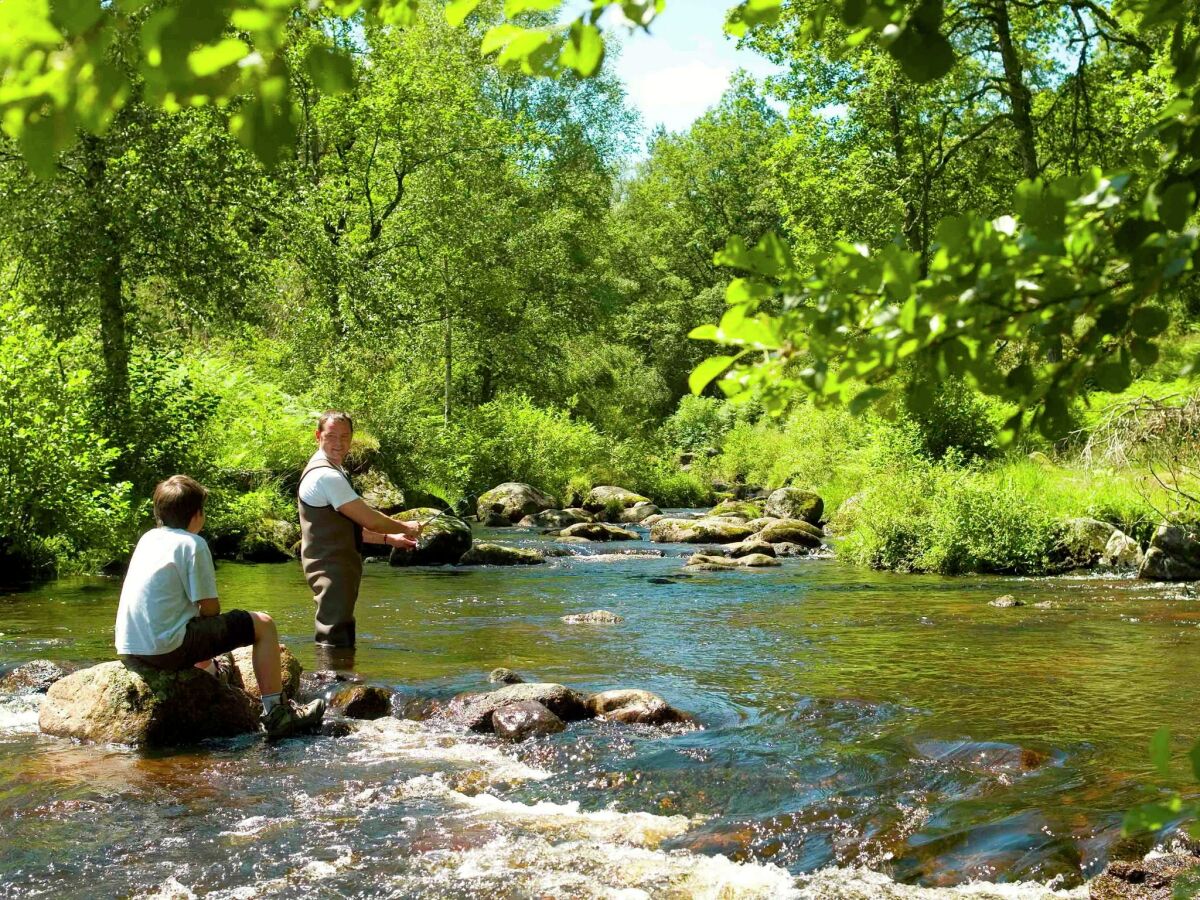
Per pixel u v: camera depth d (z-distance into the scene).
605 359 37.00
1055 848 3.95
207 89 1.16
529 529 22.25
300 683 6.57
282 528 15.88
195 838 4.27
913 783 4.76
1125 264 1.31
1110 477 15.32
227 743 5.63
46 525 12.40
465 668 7.18
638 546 18.50
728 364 1.40
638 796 4.79
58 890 3.79
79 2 1.04
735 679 6.91
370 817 4.53
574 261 36.72
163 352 16.17
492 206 28.73
